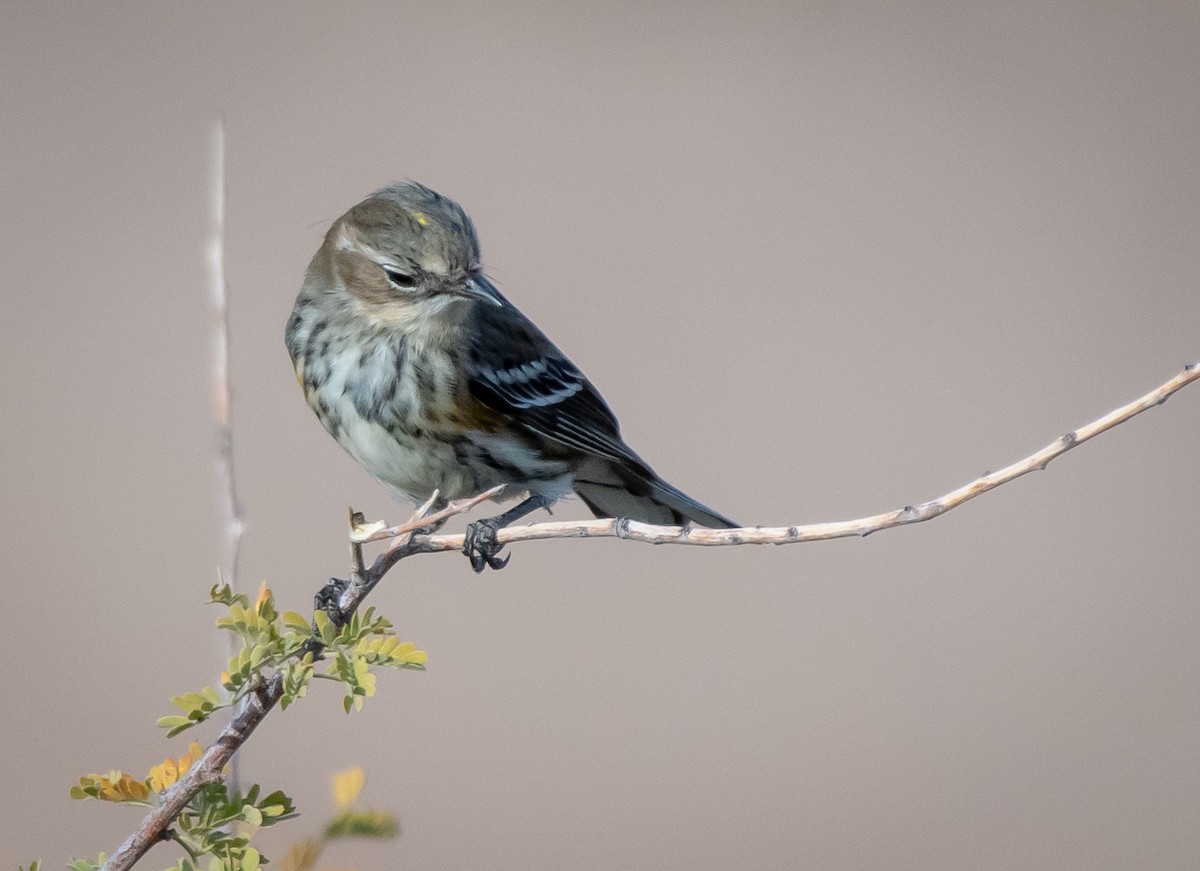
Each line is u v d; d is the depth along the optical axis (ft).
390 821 18.20
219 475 22.63
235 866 17.83
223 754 17.94
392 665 18.31
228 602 18.19
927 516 19.75
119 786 17.61
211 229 23.85
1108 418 19.33
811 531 20.16
